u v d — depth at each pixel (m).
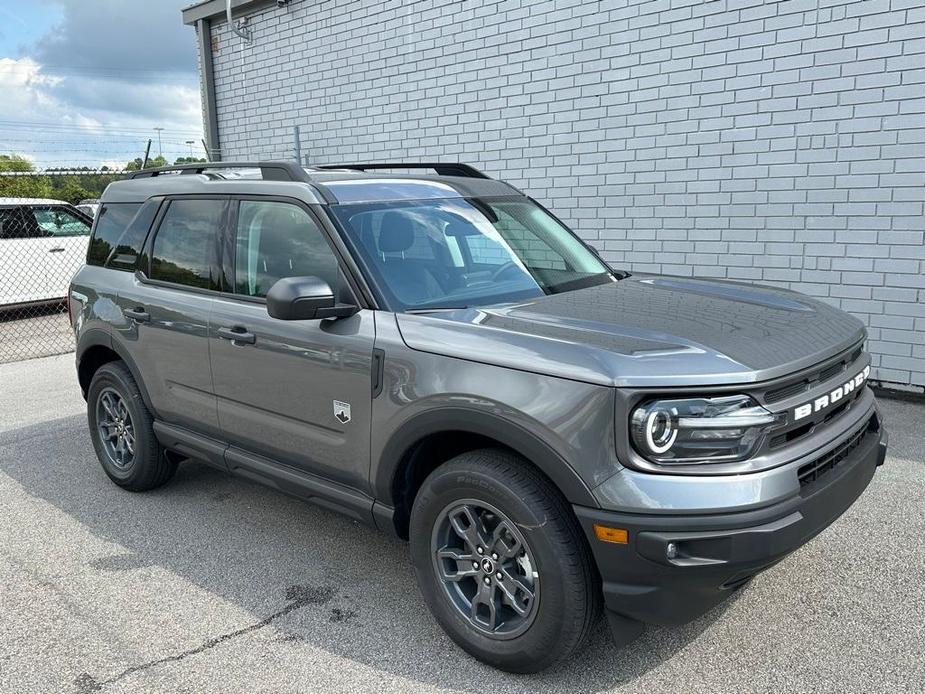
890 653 2.83
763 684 2.68
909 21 5.50
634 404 2.37
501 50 7.94
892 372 6.01
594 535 2.42
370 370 3.01
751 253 6.56
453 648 2.98
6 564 3.78
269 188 3.64
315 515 4.33
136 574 3.65
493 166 8.30
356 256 3.22
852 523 3.88
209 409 3.88
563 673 2.78
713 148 6.61
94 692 2.76
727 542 2.31
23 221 12.09
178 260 4.14
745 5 6.23
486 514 2.79
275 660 2.93
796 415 2.51
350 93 9.70
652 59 6.83
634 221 7.23
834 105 5.93
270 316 3.30
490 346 2.71
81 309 4.76
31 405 6.85
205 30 11.59
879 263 5.93
